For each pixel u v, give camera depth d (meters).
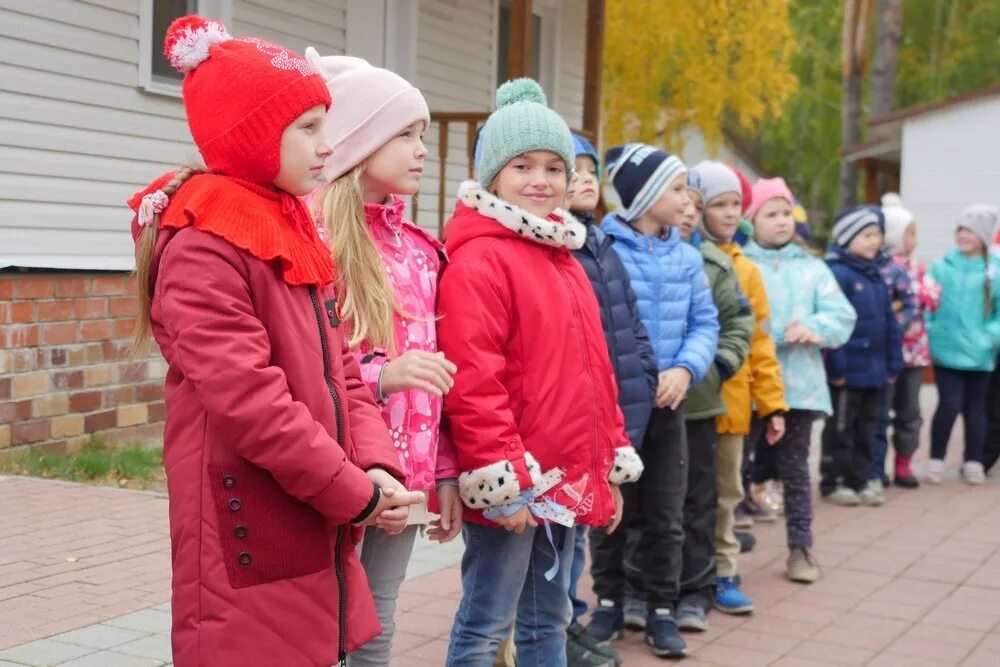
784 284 6.07
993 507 7.63
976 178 15.23
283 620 2.30
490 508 3.20
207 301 2.23
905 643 4.73
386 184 3.13
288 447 2.23
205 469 2.28
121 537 5.58
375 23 10.70
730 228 5.40
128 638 4.20
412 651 4.36
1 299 6.85
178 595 2.29
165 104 8.32
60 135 7.47
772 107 17.39
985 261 8.48
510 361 3.35
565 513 3.35
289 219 2.43
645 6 16.64
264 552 2.29
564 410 3.34
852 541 6.57
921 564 6.05
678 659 4.46
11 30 7.08
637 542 4.64
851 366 7.47
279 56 2.38
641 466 3.62
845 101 24.36
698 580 4.84
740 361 4.87
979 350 8.37
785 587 5.58
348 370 2.59
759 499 7.12
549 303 3.38
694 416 4.75
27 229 7.27
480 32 12.42
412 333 3.13
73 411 7.35
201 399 2.23
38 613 4.44
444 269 3.38
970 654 4.61
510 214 3.38
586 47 13.47
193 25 2.39
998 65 29.50
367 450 2.49
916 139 15.55
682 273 4.58
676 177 4.53
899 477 8.41
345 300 2.92
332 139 3.02
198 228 2.27
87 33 7.62
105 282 7.53
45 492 6.42
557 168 3.51
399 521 2.44
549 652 3.49
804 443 5.77
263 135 2.34
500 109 3.54
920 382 8.42
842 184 24.06
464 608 3.36
